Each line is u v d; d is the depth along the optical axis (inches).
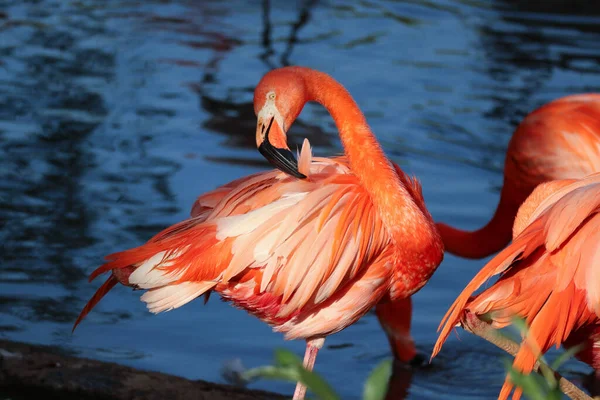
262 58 619.2
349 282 233.9
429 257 234.5
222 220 227.8
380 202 231.8
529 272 209.8
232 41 654.5
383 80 576.4
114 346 293.3
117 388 252.1
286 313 232.1
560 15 733.9
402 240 230.8
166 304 230.5
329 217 226.4
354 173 240.5
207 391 254.1
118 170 431.2
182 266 227.0
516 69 602.9
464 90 561.6
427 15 732.0
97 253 350.3
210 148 463.5
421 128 501.4
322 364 298.4
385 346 313.1
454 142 484.1
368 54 631.2
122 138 471.8
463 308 204.4
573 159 320.8
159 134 479.8
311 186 231.9
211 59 612.4
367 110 523.2
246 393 257.0
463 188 429.4
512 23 710.5
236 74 585.6
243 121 505.0
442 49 645.3
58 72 567.8
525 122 330.6
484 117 520.1
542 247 211.0
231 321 318.7
